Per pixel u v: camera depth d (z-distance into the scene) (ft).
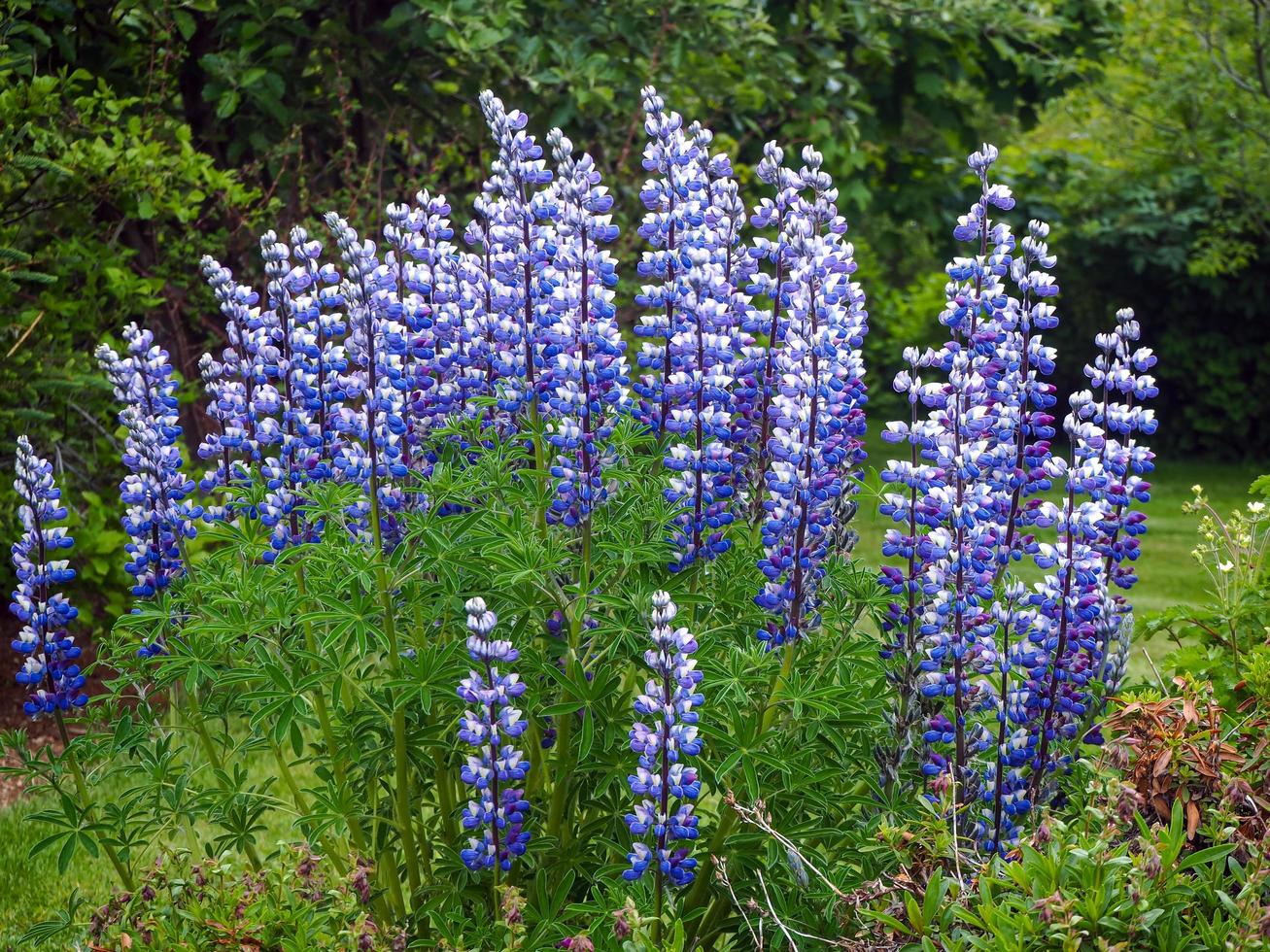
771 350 11.02
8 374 20.31
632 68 27.63
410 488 10.91
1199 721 9.61
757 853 10.47
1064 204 50.16
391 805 11.92
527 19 27.22
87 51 25.93
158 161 22.21
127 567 11.81
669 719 9.17
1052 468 10.69
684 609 11.15
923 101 36.24
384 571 10.38
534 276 11.21
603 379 10.52
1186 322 51.29
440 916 10.20
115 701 12.06
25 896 15.39
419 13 24.91
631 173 27.27
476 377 11.72
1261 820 9.12
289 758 18.84
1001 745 10.59
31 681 11.71
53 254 22.31
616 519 10.94
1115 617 11.16
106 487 24.07
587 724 10.00
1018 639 11.10
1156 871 7.93
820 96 32.50
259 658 10.95
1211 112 40.16
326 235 25.18
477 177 29.01
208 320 26.30
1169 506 42.39
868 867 10.41
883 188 39.24
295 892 9.37
